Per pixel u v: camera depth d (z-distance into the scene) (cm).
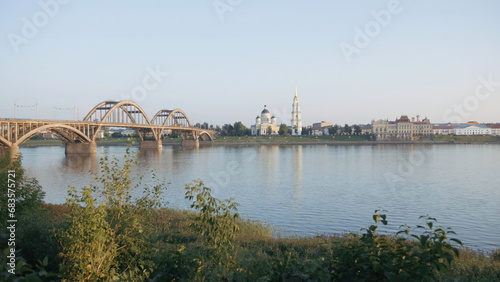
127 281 851
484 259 1342
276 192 4084
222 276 880
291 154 10931
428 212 3023
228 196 3806
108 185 1007
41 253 987
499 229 2466
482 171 6075
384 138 18912
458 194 3912
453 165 7106
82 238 831
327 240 1619
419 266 661
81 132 9631
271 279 872
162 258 954
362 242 749
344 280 718
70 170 6291
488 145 15638
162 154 11319
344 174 5806
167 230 1708
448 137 18550
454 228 2509
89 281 816
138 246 989
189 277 871
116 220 991
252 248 1433
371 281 689
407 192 4056
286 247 1464
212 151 13062
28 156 9825
